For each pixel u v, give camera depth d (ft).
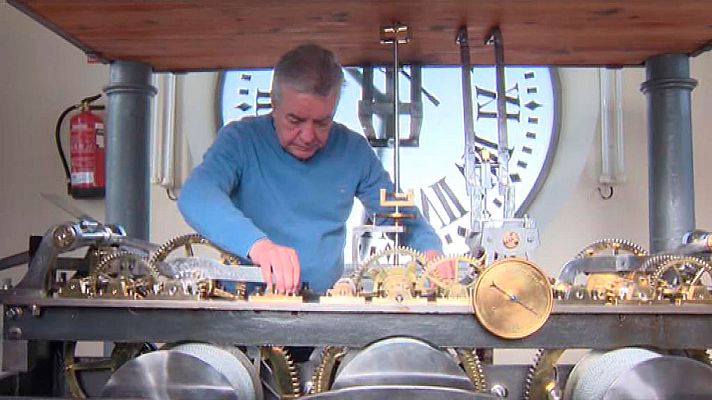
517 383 7.07
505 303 6.03
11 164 13.44
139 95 9.68
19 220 13.42
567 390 6.59
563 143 13.30
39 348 7.18
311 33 8.64
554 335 6.13
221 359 6.16
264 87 13.38
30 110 13.47
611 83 13.08
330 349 6.41
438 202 13.28
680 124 9.43
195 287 6.45
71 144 13.05
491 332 6.07
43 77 13.47
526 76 13.29
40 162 13.46
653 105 9.56
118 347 6.87
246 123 8.06
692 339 6.16
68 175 13.32
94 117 13.07
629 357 6.07
